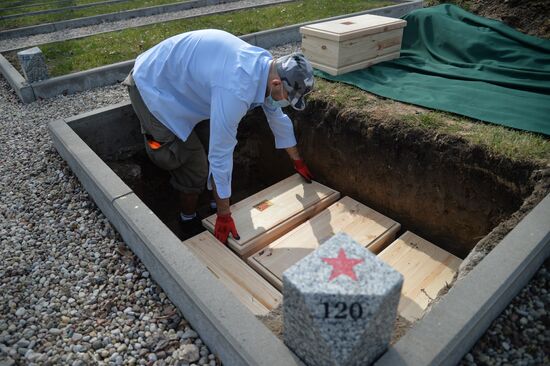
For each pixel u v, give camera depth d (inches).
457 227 117.3
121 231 103.3
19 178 132.4
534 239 76.3
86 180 115.2
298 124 146.9
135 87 107.2
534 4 174.1
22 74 223.3
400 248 112.3
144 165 153.3
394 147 122.6
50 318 84.9
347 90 144.7
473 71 152.7
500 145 105.7
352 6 334.6
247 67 89.7
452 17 184.4
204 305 71.1
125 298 89.0
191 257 81.2
